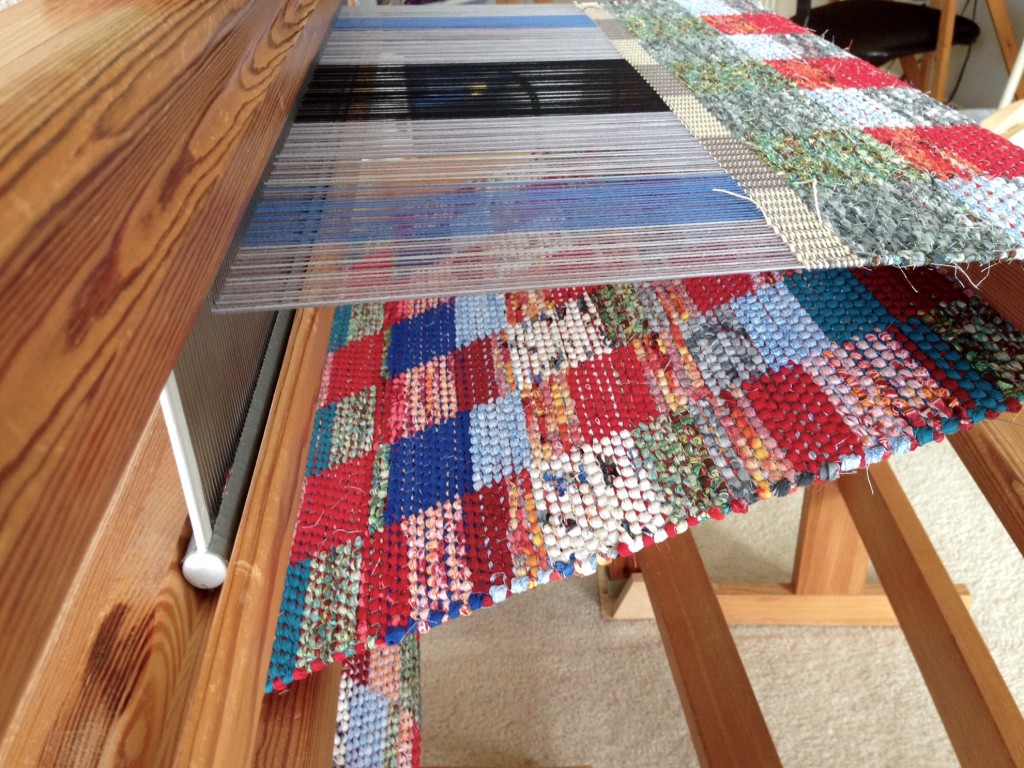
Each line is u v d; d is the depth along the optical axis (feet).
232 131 1.00
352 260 1.44
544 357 1.98
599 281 1.37
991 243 1.42
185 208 0.80
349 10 2.99
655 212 1.58
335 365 2.13
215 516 1.16
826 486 3.15
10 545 0.49
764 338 1.82
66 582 0.53
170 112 0.85
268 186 1.69
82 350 0.59
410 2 4.46
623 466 1.66
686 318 1.94
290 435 1.31
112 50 0.86
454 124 2.02
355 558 1.61
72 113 0.70
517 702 3.45
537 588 3.98
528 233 1.52
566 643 3.70
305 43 1.70
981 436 1.60
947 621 2.22
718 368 1.78
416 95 2.20
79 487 0.56
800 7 6.26
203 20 1.07
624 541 1.53
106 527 1.05
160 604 1.03
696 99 2.15
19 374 0.52
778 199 1.61
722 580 3.93
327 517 1.69
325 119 2.04
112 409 0.61
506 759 3.24
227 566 1.07
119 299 0.65
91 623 0.96
